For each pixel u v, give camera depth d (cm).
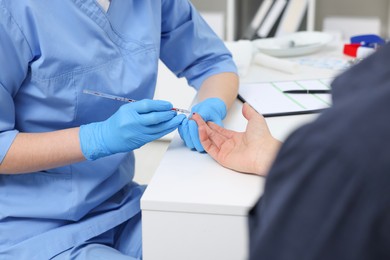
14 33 100
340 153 44
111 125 102
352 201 43
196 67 142
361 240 43
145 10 121
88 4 110
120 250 121
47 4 105
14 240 111
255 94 137
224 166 100
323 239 44
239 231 88
